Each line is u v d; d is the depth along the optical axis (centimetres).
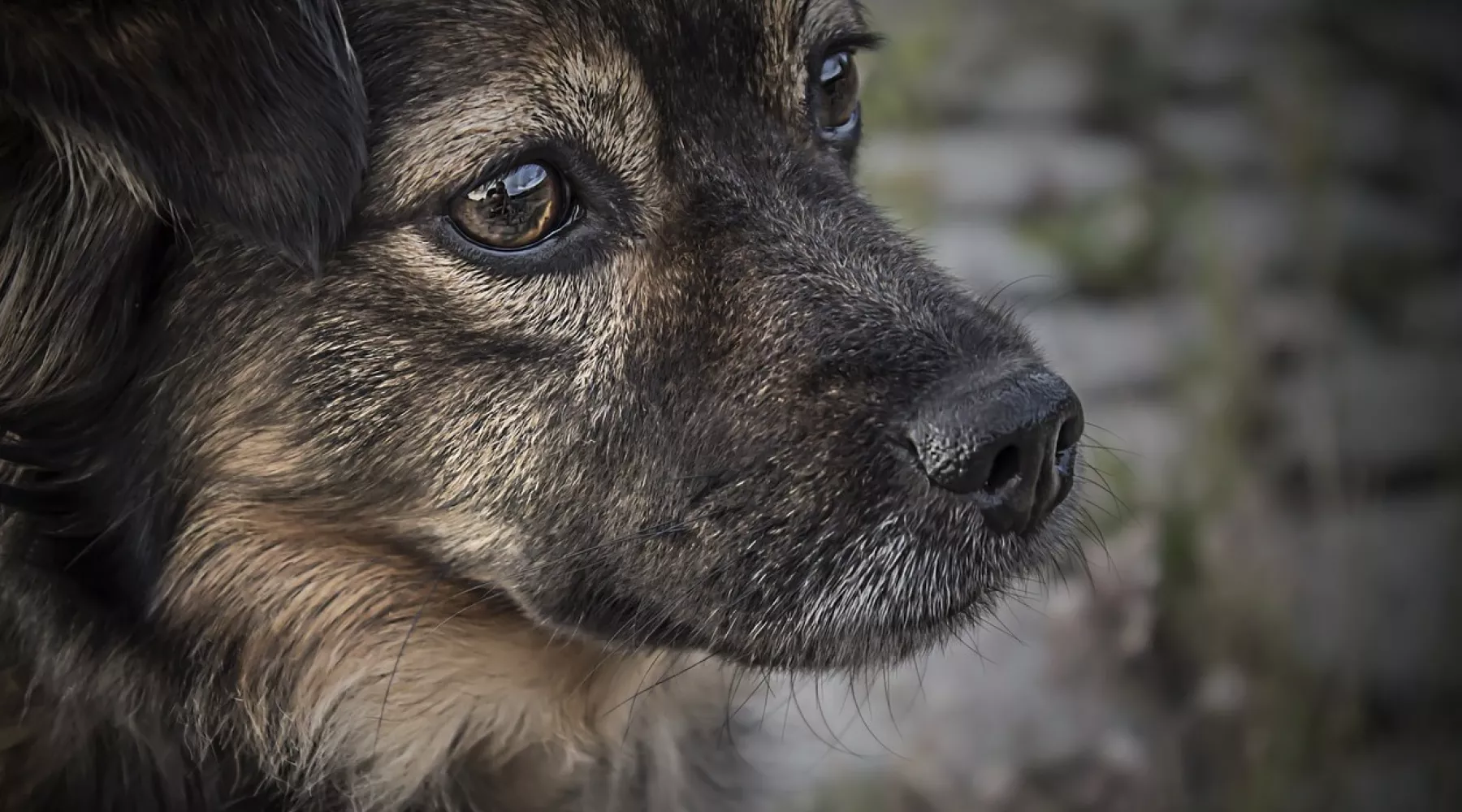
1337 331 90
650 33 60
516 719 64
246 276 59
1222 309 83
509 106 59
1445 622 78
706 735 68
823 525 60
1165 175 107
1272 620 76
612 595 61
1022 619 79
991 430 58
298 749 62
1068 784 74
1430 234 103
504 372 60
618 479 60
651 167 60
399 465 60
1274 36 124
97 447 60
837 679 76
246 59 56
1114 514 75
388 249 59
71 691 60
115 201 58
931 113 114
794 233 61
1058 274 97
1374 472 84
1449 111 117
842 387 60
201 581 61
